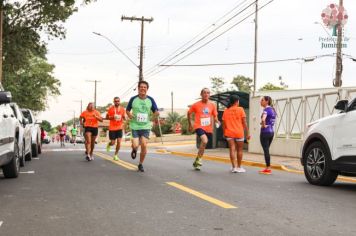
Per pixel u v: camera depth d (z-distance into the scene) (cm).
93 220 600
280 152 2053
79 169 1273
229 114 1253
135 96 1198
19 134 1091
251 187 914
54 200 749
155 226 566
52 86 5909
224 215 631
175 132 6216
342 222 593
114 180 1011
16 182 980
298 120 1941
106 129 8781
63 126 3819
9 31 2684
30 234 530
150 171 1220
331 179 958
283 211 662
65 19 2670
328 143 946
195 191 843
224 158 1841
